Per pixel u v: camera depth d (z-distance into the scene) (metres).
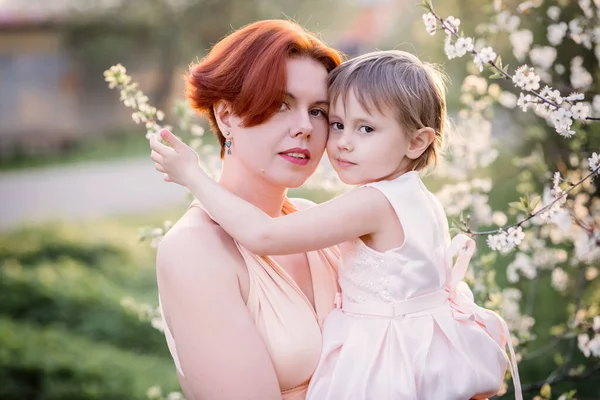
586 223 2.53
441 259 1.79
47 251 8.15
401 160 1.82
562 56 3.51
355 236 1.74
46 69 19.31
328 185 3.06
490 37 2.98
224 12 18.59
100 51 18.77
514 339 2.70
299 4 18.59
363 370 1.66
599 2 2.63
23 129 18.36
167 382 5.24
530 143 4.26
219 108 1.79
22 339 5.77
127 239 8.72
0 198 12.21
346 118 1.76
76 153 17.14
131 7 18.70
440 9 4.63
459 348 1.70
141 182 13.05
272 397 1.58
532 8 3.39
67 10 18.88
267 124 1.71
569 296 4.29
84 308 6.47
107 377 5.31
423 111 1.78
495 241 1.96
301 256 1.91
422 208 1.77
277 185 1.81
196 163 1.79
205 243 1.68
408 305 1.74
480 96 3.53
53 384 5.18
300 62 1.73
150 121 2.54
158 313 2.94
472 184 3.08
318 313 1.83
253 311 1.67
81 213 10.62
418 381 1.66
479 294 2.63
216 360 1.58
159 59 19.33
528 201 1.98
